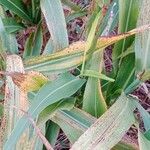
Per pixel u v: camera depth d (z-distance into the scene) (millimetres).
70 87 753
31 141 779
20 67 713
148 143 692
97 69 783
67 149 1267
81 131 772
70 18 1116
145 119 782
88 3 1489
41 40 1095
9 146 681
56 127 899
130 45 829
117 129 678
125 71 867
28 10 1107
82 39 907
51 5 846
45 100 716
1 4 1058
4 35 920
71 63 753
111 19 833
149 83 1452
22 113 757
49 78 819
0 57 884
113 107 707
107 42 725
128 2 779
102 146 650
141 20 750
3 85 943
